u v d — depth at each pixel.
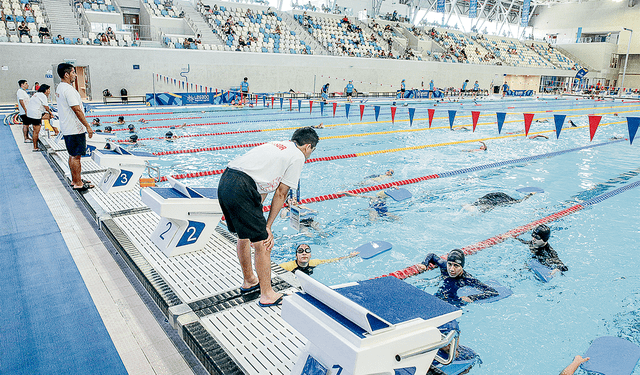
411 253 3.82
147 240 3.28
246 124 12.02
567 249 3.96
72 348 2.22
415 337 1.45
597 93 30.73
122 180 4.45
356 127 11.98
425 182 6.23
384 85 25.11
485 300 3.04
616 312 2.91
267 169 2.15
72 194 4.72
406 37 30.11
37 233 3.66
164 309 2.45
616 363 2.30
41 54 15.48
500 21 39.97
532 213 4.91
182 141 9.13
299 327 1.57
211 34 21.19
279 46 22.41
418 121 13.66
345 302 1.42
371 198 5.36
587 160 7.91
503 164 7.49
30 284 2.83
